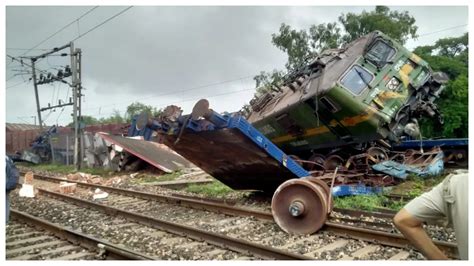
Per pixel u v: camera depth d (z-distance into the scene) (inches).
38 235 278.2
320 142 480.1
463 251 101.0
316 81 453.7
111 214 341.4
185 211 357.1
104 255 223.1
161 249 234.5
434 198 108.0
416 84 458.6
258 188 406.9
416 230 109.2
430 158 496.1
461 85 971.9
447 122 975.0
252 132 301.0
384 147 478.9
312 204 265.6
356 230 247.3
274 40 1173.1
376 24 1034.7
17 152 1312.7
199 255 220.5
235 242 227.5
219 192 482.9
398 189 422.0
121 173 800.9
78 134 980.6
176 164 807.1
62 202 425.4
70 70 1061.8
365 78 435.2
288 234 265.9
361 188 374.9
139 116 331.3
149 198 432.5
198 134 324.5
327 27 1117.7
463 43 1177.4
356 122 433.1
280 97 522.0
